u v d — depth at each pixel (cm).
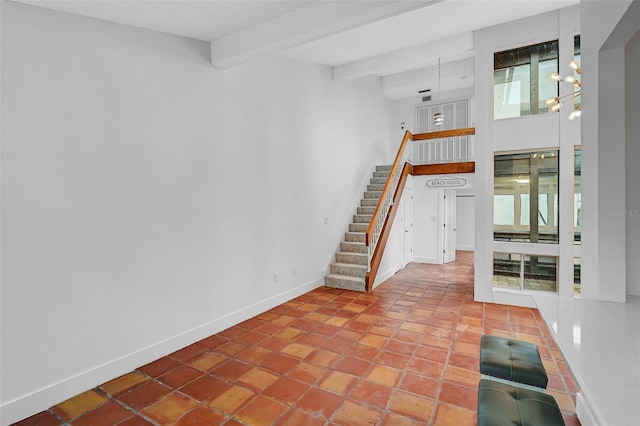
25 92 247
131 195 314
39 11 254
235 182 424
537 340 372
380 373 304
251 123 448
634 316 178
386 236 648
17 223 245
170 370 312
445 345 361
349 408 254
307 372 307
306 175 561
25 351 248
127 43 311
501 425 140
